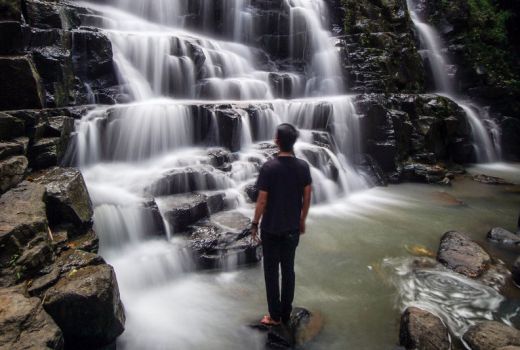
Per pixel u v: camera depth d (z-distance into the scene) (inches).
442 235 269.6
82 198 193.3
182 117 315.6
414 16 721.6
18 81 229.9
